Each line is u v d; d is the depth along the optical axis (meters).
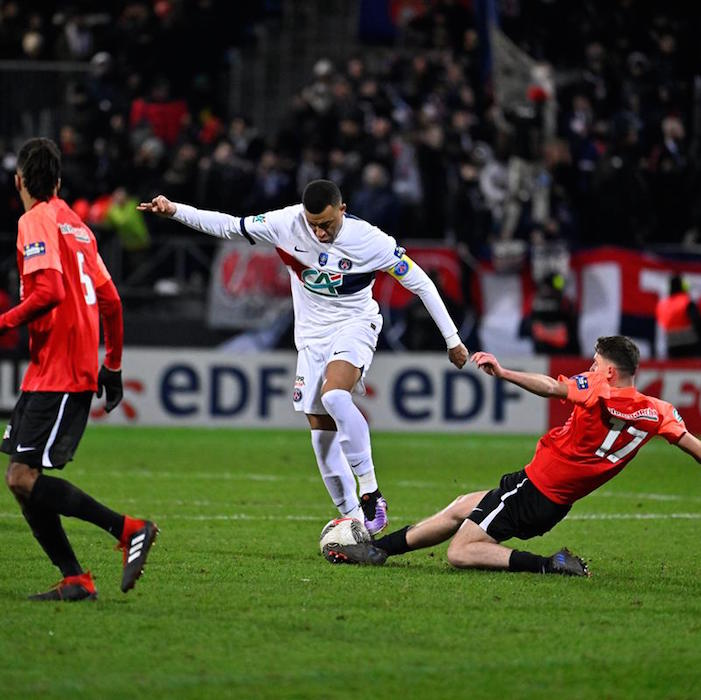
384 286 62.28
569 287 62.03
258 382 61.94
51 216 20.88
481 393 61.84
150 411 62.12
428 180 65.94
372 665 17.95
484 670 17.83
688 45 76.12
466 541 25.31
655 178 68.69
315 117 69.69
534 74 73.50
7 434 21.11
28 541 28.77
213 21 76.12
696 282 62.34
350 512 28.00
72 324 20.92
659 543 30.86
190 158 66.00
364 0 81.88
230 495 39.31
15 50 74.06
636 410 23.97
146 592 22.72
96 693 16.45
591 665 18.20
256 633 19.69
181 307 63.16
